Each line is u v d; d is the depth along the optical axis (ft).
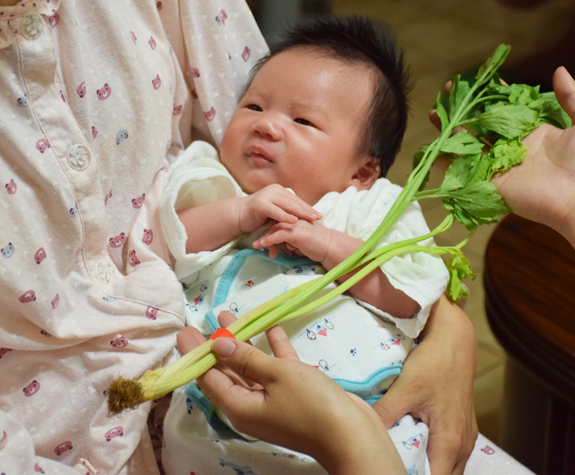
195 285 3.10
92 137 2.51
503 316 3.31
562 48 7.00
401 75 3.84
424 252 2.93
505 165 3.03
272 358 2.06
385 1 12.32
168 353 2.69
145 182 2.79
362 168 3.59
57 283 2.38
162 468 2.78
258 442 2.52
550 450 3.82
